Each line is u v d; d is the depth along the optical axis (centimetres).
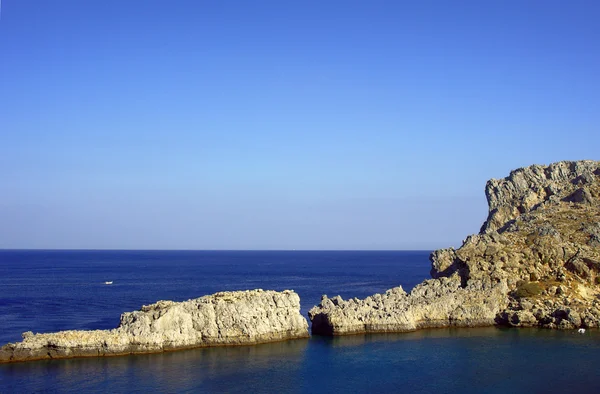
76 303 18150
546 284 13725
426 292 13712
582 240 14450
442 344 11244
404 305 12888
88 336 9975
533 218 16000
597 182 16725
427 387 8669
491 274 13962
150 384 8619
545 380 8944
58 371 9131
